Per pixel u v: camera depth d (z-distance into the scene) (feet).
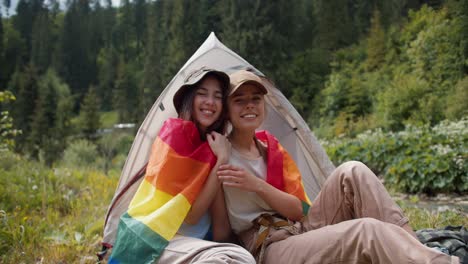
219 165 8.43
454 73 55.98
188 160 8.36
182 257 7.40
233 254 7.07
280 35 99.60
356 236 6.92
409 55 65.72
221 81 8.96
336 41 110.42
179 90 8.96
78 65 208.44
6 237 12.00
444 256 6.19
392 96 53.78
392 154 27.84
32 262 11.24
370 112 66.03
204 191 8.34
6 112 26.84
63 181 21.22
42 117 110.22
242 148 9.23
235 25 99.71
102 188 20.79
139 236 7.75
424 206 19.26
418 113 50.21
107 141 68.49
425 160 23.25
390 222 7.43
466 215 14.62
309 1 127.13
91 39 226.79
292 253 7.70
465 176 22.18
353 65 83.25
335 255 7.18
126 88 163.43
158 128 10.50
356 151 31.27
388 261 6.55
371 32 95.09
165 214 7.86
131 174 10.53
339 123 61.93
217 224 8.87
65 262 11.33
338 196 8.32
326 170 11.07
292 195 8.91
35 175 21.01
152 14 153.69
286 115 11.35
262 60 95.45
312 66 98.63
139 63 209.67
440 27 61.67
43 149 82.74
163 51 129.08
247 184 8.32
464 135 27.76
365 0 118.01
